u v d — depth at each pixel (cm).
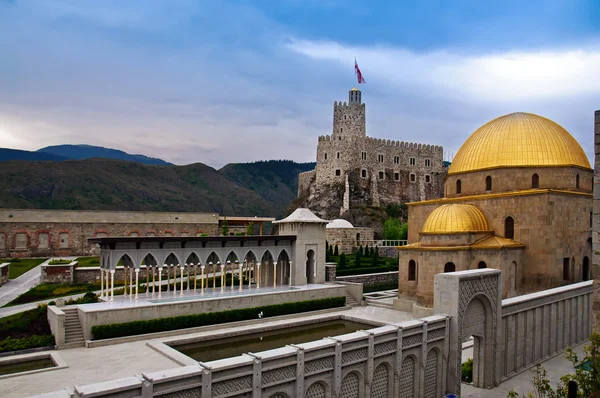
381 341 2355
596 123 1886
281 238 5519
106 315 3850
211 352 3706
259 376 1869
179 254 4734
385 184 13488
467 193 5519
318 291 5319
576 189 5075
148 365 3189
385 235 11062
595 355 1905
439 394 2698
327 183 13238
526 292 4775
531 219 4778
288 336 4228
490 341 2988
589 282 4225
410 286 5225
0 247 7350
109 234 8062
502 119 5659
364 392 2288
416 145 14075
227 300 4569
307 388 2042
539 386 2141
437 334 2684
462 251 4669
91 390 1512
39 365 3250
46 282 5638
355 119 13312
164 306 4159
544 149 5131
